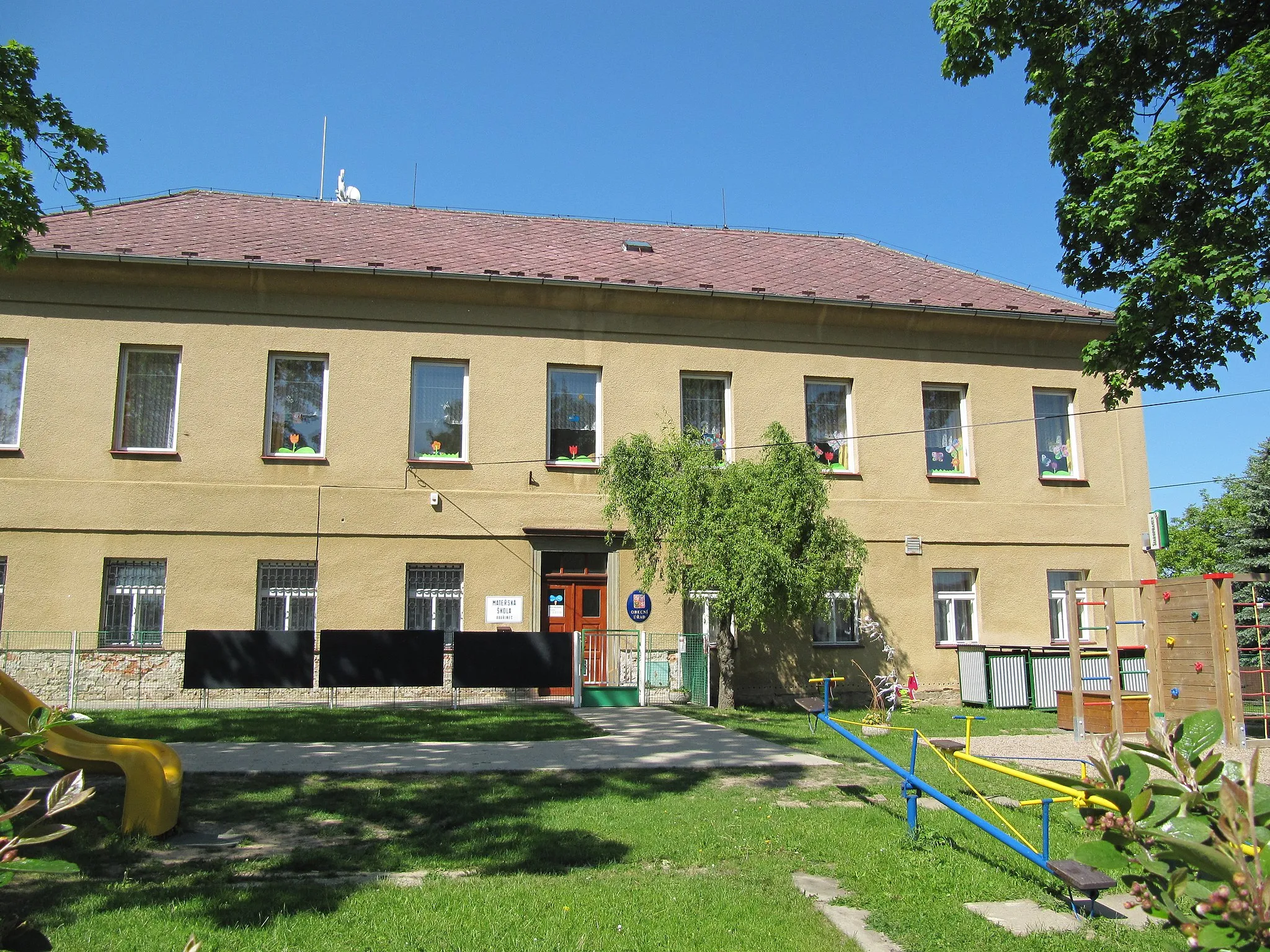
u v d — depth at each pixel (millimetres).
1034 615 19922
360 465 17500
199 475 16953
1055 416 20922
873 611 19141
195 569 16719
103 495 16594
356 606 17156
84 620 16281
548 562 18062
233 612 16719
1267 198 11070
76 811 7836
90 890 6078
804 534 15781
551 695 17500
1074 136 13023
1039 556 20125
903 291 20812
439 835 7613
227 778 9305
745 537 15031
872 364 19906
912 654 19172
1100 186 12141
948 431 20359
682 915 5703
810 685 18484
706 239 23344
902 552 19469
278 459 17234
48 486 16453
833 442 19719
